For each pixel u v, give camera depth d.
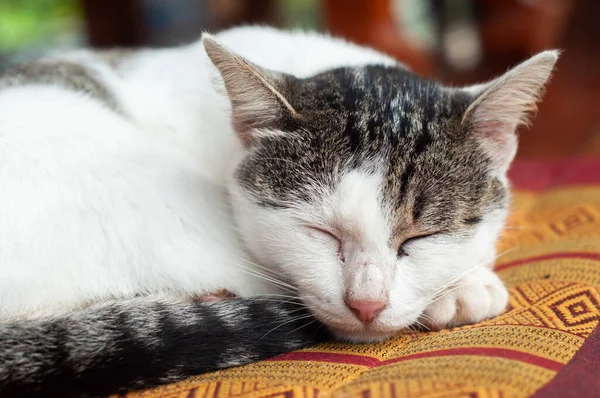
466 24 0.87
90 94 0.36
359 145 0.30
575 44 0.99
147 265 0.30
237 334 0.28
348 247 0.29
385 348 0.29
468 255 0.30
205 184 0.33
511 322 0.29
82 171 0.31
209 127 0.36
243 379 0.27
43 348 0.26
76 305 0.29
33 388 0.26
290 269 0.30
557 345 0.27
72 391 0.26
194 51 0.39
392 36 0.60
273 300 0.30
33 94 0.34
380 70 0.34
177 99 0.37
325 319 0.29
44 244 0.29
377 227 0.28
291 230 0.30
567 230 0.39
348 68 0.34
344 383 0.26
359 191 0.29
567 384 0.24
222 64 0.30
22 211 0.29
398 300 0.29
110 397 0.26
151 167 0.32
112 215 0.30
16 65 0.41
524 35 0.78
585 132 0.72
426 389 0.25
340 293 0.29
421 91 0.32
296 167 0.30
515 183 0.48
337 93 0.31
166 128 0.37
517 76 0.30
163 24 0.93
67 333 0.27
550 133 0.74
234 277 0.31
